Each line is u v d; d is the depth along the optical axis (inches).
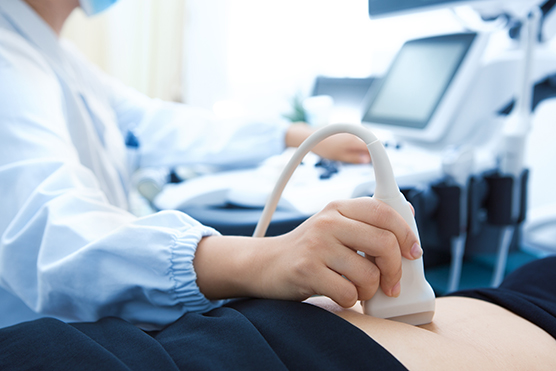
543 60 32.5
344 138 29.3
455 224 27.4
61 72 26.7
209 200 28.2
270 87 71.3
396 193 12.1
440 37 37.5
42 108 17.7
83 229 14.5
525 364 11.2
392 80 40.3
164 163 36.9
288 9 67.2
